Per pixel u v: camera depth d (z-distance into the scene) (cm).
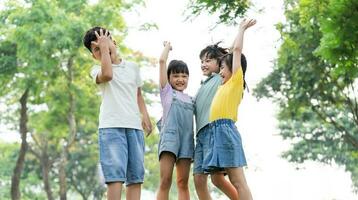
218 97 648
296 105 2373
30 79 2552
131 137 620
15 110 3447
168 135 676
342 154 3412
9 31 2480
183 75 705
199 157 672
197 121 682
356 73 1209
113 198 600
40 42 2358
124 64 641
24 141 2797
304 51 2038
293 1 1702
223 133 636
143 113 659
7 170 4191
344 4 1155
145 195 4906
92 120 2981
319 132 3409
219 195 4738
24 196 4356
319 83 2225
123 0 2505
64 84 2608
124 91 627
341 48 1183
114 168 602
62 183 2747
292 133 3466
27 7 2394
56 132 3066
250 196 628
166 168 677
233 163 631
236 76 644
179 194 693
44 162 3628
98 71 629
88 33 638
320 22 1220
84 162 4425
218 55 704
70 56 2453
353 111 2255
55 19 2358
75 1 2455
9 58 2508
